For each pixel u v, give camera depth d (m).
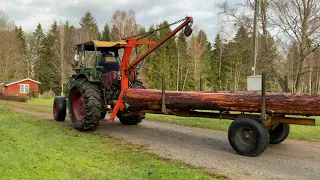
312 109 5.11
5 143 5.84
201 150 6.10
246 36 17.23
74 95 8.40
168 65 48.25
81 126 7.75
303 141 7.07
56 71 46.34
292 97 5.34
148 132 7.98
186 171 4.60
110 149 5.95
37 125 8.37
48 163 4.73
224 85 49.47
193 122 9.49
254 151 5.54
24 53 60.22
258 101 5.56
